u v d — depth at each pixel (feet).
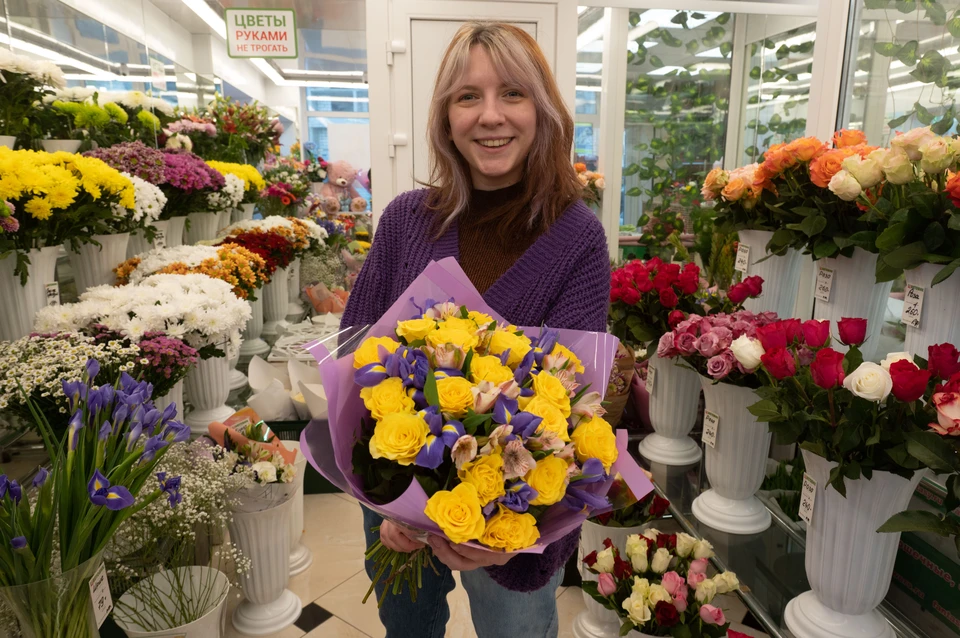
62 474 3.34
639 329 6.79
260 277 9.34
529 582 3.52
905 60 7.11
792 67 11.75
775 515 6.24
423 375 2.83
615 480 3.29
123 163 7.36
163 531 5.15
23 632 3.36
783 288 6.46
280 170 11.87
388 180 12.05
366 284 4.51
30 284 5.83
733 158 12.83
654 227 12.91
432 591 4.51
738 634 4.66
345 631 6.47
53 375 4.77
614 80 12.28
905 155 4.60
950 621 4.68
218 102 10.73
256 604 6.50
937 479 4.94
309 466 9.11
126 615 5.16
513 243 4.25
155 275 7.27
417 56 11.55
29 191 5.38
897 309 6.78
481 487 2.59
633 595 5.11
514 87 3.82
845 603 4.56
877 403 3.94
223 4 10.64
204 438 6.18
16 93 6.39
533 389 2.95
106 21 8.33
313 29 11.21
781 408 4.29
